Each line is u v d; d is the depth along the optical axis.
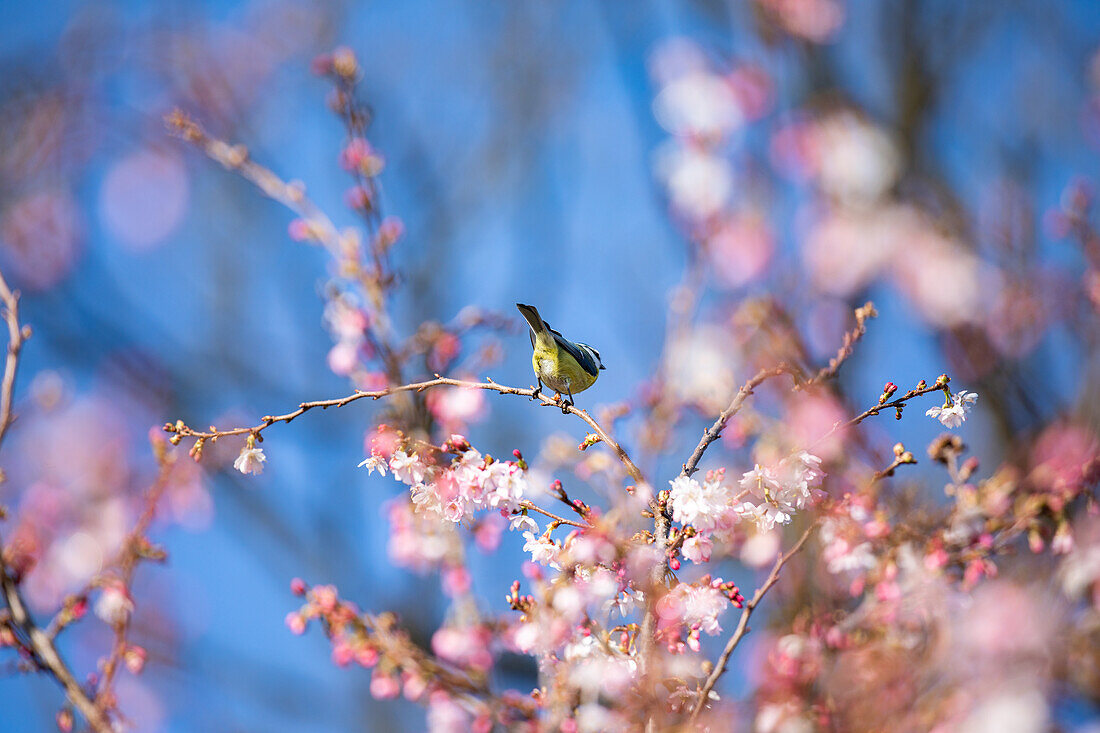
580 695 7.82
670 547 7.22
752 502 7.43
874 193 11.66
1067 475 8.84
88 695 7.92
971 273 11.22
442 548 10.08
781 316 10.81
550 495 7.34
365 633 8.88
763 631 9.65
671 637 7.31
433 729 8.90
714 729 8.06
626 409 10.93
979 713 8.44
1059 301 10.94
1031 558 9.33
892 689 8.70
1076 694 8.66
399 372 11.23
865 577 8.88
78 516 12.56
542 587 7.62
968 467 8.79
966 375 10.83
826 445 9.22
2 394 7.98
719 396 10.85
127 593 8.27
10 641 7.81
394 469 7.36
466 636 9.47
